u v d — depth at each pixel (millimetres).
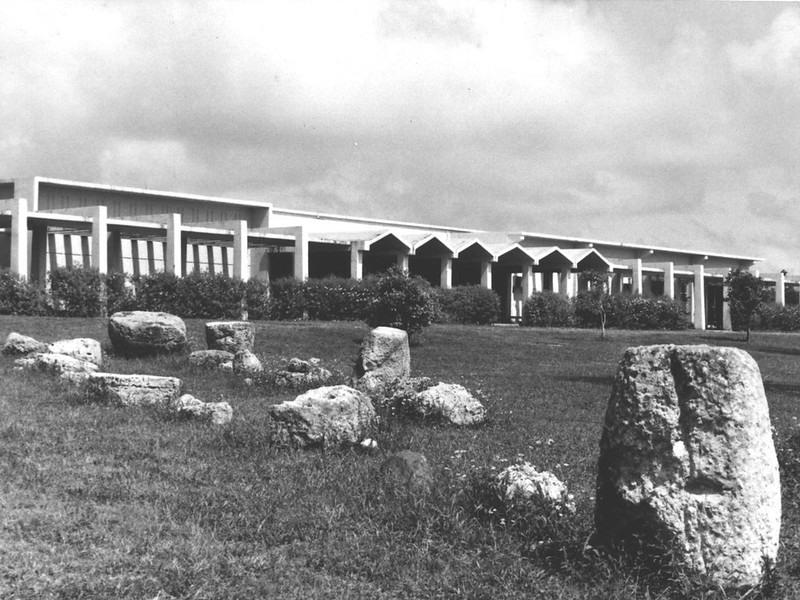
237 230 42406
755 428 6719
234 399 17297
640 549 6840
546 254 56656
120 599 6379
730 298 49906
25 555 7168
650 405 6797
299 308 42500
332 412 11977
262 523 8211
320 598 6629
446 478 9602
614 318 56906
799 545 8297
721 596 6570
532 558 7527
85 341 21578
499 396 19703
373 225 58562
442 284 51406
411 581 7055
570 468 11430
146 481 9711
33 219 37531
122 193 44562
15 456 10641
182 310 38750
